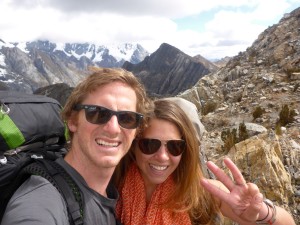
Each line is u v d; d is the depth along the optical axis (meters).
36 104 0.64
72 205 0.50
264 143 1.97
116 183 0.74
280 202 1.67
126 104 0.58
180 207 0.72
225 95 4.88
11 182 0.54
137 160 0.73
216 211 0.75
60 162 0.56
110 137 0.56
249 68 5.48
